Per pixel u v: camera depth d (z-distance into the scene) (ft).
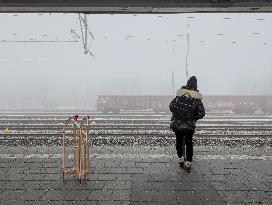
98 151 28.09
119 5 22.94
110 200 15.47
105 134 37.68
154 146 30.86
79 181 18.66
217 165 22.98
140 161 24.16
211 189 17.24
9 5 22.75
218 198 15.78
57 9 23.71
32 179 19.26
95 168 21.97
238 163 23.67
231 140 34.78
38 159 24.82
